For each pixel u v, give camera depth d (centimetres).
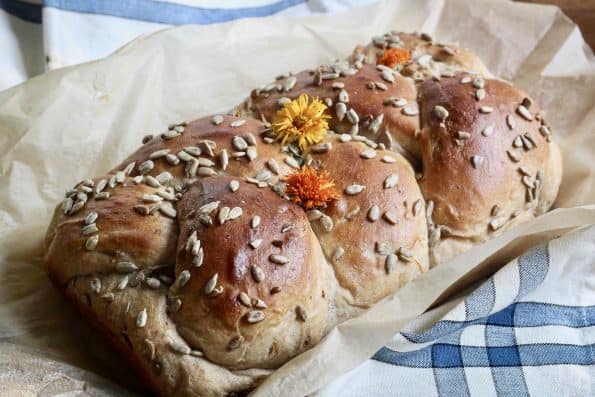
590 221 53
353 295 51
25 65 69
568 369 51
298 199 50
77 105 61
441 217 54
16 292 54
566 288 55
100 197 51
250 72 68
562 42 72
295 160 53
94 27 68
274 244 47
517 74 73
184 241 47
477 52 74
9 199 58
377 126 55
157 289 48
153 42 64
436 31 75
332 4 77
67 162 60
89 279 49
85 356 52
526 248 57
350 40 72
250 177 52
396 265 51
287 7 77
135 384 51
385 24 74
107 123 62
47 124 60
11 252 56
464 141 55
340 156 53
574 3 81
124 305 48
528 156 56
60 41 67
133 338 47
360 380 50
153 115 64
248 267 46
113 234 49
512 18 74
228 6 74
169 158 53
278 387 46
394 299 49
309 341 48
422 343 51
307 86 59
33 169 59
